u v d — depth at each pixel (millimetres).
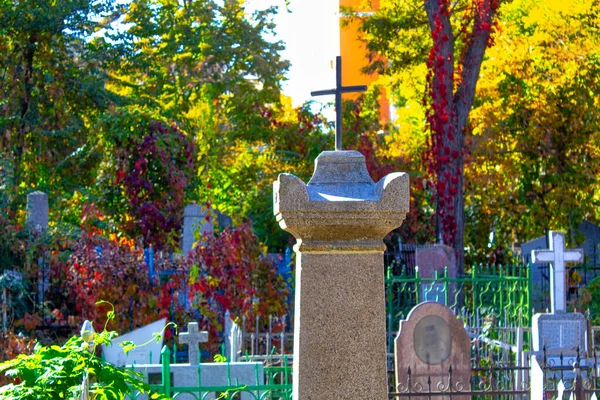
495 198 25469
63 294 14859
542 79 24859
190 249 15398
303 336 5281
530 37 24953
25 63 23891
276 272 14930
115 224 16969
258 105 23938
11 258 15039
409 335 10609
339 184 5410
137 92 28766
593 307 18062
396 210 5246
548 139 24688
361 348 5293
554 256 13016
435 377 10578
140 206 17141
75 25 24578
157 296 13734
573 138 24578
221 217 21516
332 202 5207
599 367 12234
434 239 21688
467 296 19156
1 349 11984
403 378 10539
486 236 25938
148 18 30156
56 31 23844
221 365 8977
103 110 24734
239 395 8938
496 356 13594
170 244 16688
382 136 25188
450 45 20297
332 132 23656
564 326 12586
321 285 5297
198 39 29844
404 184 5262
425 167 20750
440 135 20062
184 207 17438
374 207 5223
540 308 21234
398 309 15844
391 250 21906
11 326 13789
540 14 24250
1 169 17469
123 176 17203
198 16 30219
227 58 29828
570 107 24344
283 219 5258
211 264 13898
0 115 23188
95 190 17609
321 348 5277
